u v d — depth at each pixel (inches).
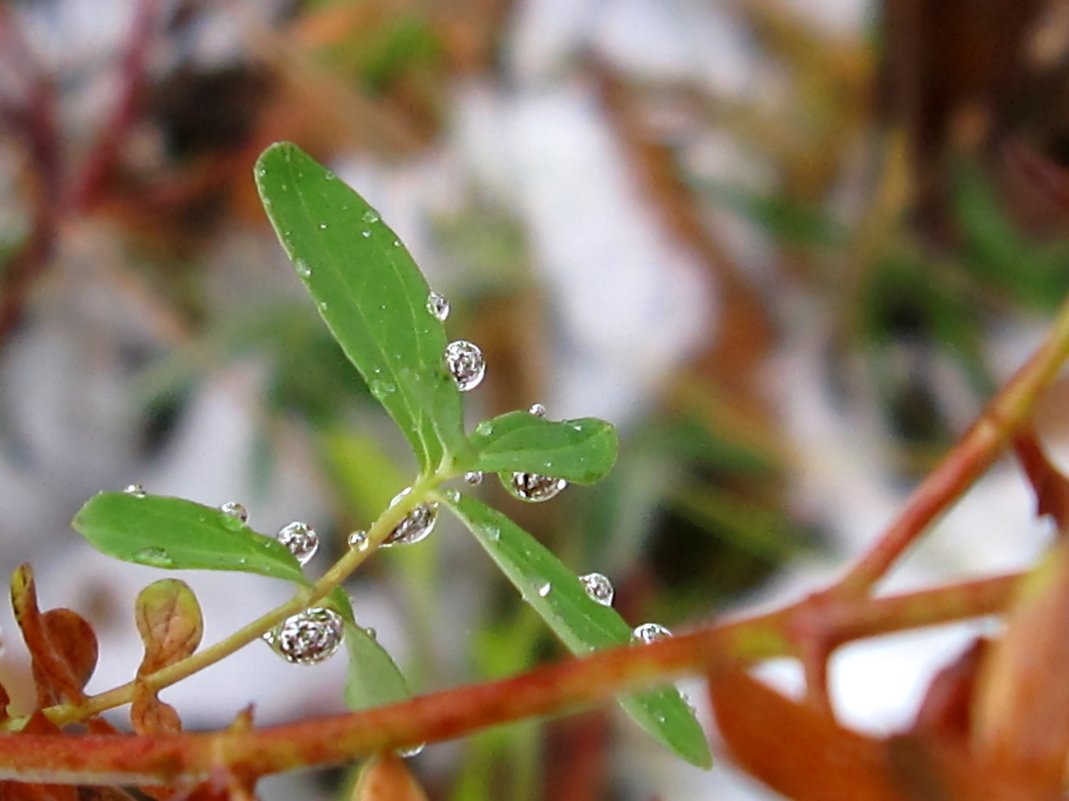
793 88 10.8
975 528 8.8
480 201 10.5
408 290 4.5
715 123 10.8
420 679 8.3
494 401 9.7
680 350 9.9
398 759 3.9
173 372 9.9
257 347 9.8
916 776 3.6
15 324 10.1
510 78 11.1
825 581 8.8
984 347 9.8
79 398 9.9
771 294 10.1
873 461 9.4
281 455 9.4
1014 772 3.6
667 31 11.1
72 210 10.4
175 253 10.5
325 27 11.2
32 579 4.6
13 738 4.0
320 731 3.9
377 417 9.5
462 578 8.8
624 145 10.6
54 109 10.8
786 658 3.7
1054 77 10.3
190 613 4.6
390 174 10.7
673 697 4.2
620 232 10.3
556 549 8.9
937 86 10.3
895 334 10.0
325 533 9.0
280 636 4.7
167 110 10.9
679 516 9.1
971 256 10.1
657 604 8.8
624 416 9.6
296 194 4.5
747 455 9.4
